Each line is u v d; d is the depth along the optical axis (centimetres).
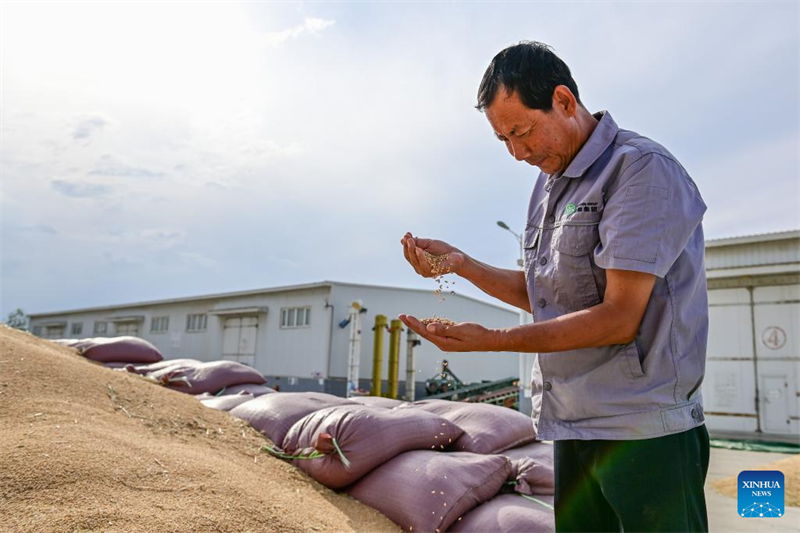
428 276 173
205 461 249
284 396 382
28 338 561
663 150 130
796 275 1116
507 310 1917
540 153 138
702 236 139
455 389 1593
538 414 144
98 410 290
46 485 185
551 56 132
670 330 126
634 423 125
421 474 276
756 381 1134
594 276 133
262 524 205
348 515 264
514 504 268
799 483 509
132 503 188
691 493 125
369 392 1627
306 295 1697
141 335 2309
